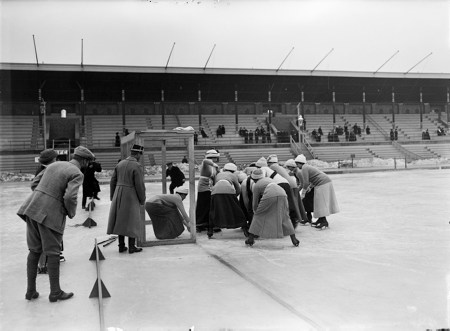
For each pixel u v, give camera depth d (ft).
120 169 22.68
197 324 12.20
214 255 21.52
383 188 61.11
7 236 28.50
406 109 187.62
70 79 136.87
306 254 21.22
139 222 22.71
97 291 14.99
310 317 12.54
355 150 147.23
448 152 152.35
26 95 144.05
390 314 12.66
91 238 27.40
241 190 27.73
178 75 139.54
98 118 150.51
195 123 156.76
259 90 158.51
